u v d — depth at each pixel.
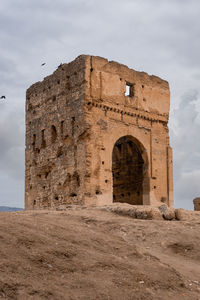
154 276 14.10
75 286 12.05
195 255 19.98
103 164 38.03
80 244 15.63
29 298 10.78
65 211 28.45
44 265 12.70
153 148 42.59
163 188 42.78
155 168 42.44
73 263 13.41
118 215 28.58
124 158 45.59
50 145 41.09
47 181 41.03
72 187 37.75
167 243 21.25
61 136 39.81
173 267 16.86
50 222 18.14
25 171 44.34
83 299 11.48
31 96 44.88
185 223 24.59
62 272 12.70
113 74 40.09
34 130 43.75
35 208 42.22
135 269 14.21
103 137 38.41
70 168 38.25
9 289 10.84
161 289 13.53
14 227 14.80
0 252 12.46
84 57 38.28
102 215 27.69
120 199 45.38
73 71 39.34
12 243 13.27
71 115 38.81
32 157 43.47
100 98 38.66
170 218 27.30
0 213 19.89
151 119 42.97
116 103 39.91
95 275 13.09
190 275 16.22
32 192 42.88
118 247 16.50
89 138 37.31
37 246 13.71
